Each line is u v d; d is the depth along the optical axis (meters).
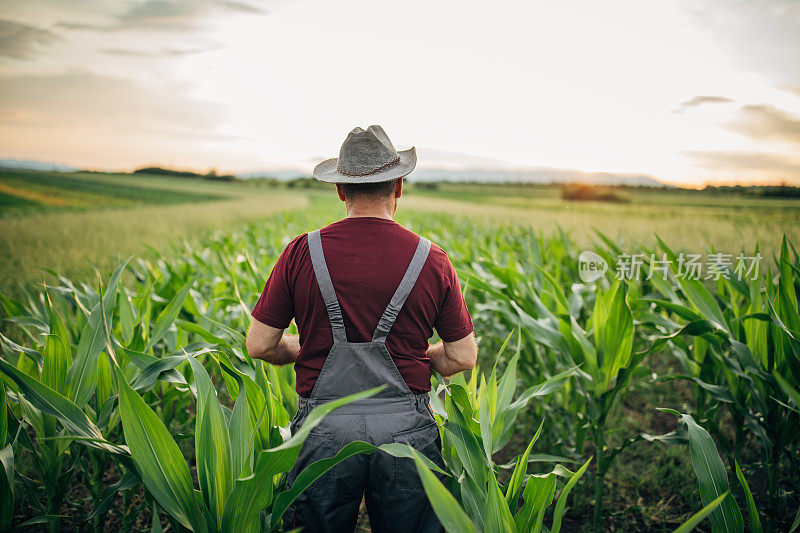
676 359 4.93
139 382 1.75
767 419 2.44
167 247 11.59
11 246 11.30
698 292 2.68
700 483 1.47
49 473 1.84
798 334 2.10
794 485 2.54
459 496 1.58
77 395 1.94
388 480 1.44
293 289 1.47
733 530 1.41
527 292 3.55
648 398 4.07
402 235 1.47
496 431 1.89
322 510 1.47
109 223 18.14
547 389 1.99
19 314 2.84
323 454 1.44
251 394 1.68
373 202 1.49
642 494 2.83
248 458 1.38
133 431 1.30
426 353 1.61
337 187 1.57
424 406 1.51
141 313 2.52
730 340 2.37
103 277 7.71
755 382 2.50
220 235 11.35
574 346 2.58
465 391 1.70
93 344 1.99
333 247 1.43
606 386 2.42
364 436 1.42
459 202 47.44
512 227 13.70
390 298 1.41
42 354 2.18
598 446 2.47
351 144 1.47
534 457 1.94
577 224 14.27
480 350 5.02
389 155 1.48
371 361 1.41
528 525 1.44
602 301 2.45
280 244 8.31
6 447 1.42
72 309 3.36
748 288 2.82
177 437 2.27
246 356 2.04
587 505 2.76
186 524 1.32
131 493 2.28
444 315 1.49
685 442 2.43
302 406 1.50
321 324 1.44
